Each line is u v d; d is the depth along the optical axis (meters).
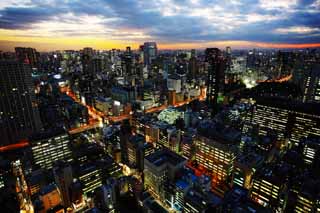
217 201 104.00
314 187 103.88
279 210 109.25
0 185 137.50
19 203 130.50
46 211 121.19
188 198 108.00
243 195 103.00
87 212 109.62
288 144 183.75
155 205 112.56
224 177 144.88
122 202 128.62
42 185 139.12
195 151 171.50
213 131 154.12
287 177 117.38
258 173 120.56
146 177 141.88
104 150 190.25
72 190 128.12
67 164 131.50
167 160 134.38
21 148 199.00
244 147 164.25
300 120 185.62
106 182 135.88
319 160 135.12
